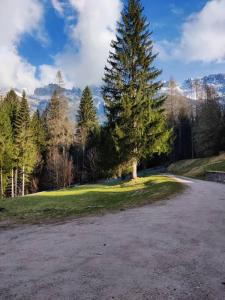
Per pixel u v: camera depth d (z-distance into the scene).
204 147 67.00
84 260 7.88
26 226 13.91
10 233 12.48
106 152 37.03
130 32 36.06
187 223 11.81
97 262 7.66
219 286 6.09
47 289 6.16
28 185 69.06
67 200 26.41
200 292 5.84
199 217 12.89
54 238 10.62
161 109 35.28
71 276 6.80
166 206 16.28
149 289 5.99
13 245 10.12
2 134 62.69
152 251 8.41
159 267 7.17
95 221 13.46
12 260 8.30
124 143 34.19
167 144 34.97
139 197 21.86
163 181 29.97
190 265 7.28
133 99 35.12
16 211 22.19
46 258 8.26
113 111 35.22
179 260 7.64
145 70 35.28
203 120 67.62
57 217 15.82
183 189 23.03
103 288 6.09
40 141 74.81
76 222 13.62
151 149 34.06
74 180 72.94
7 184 63.38
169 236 9.95
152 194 21.95
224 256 7.90
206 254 8.07
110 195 27.12
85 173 69.38
